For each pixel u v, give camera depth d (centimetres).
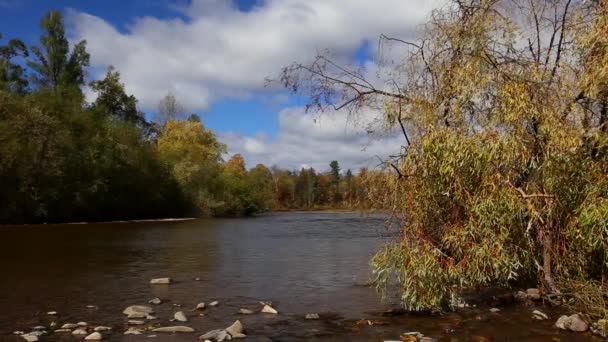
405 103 1066
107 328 942
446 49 1095
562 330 928
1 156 4462
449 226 1025
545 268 1077
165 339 868
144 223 5309
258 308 1139
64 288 1398
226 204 7669
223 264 1920
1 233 3603
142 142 6606
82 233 3656
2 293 1323
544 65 1103
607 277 1048
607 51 997
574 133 998
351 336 898
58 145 4994
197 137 7994
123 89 7838
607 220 928
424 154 1008
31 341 852
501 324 972
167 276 1617
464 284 1078
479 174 1009
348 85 1147
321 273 1677
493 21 1062
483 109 1041
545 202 1023
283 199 10869
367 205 1070
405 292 1020
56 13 6906
